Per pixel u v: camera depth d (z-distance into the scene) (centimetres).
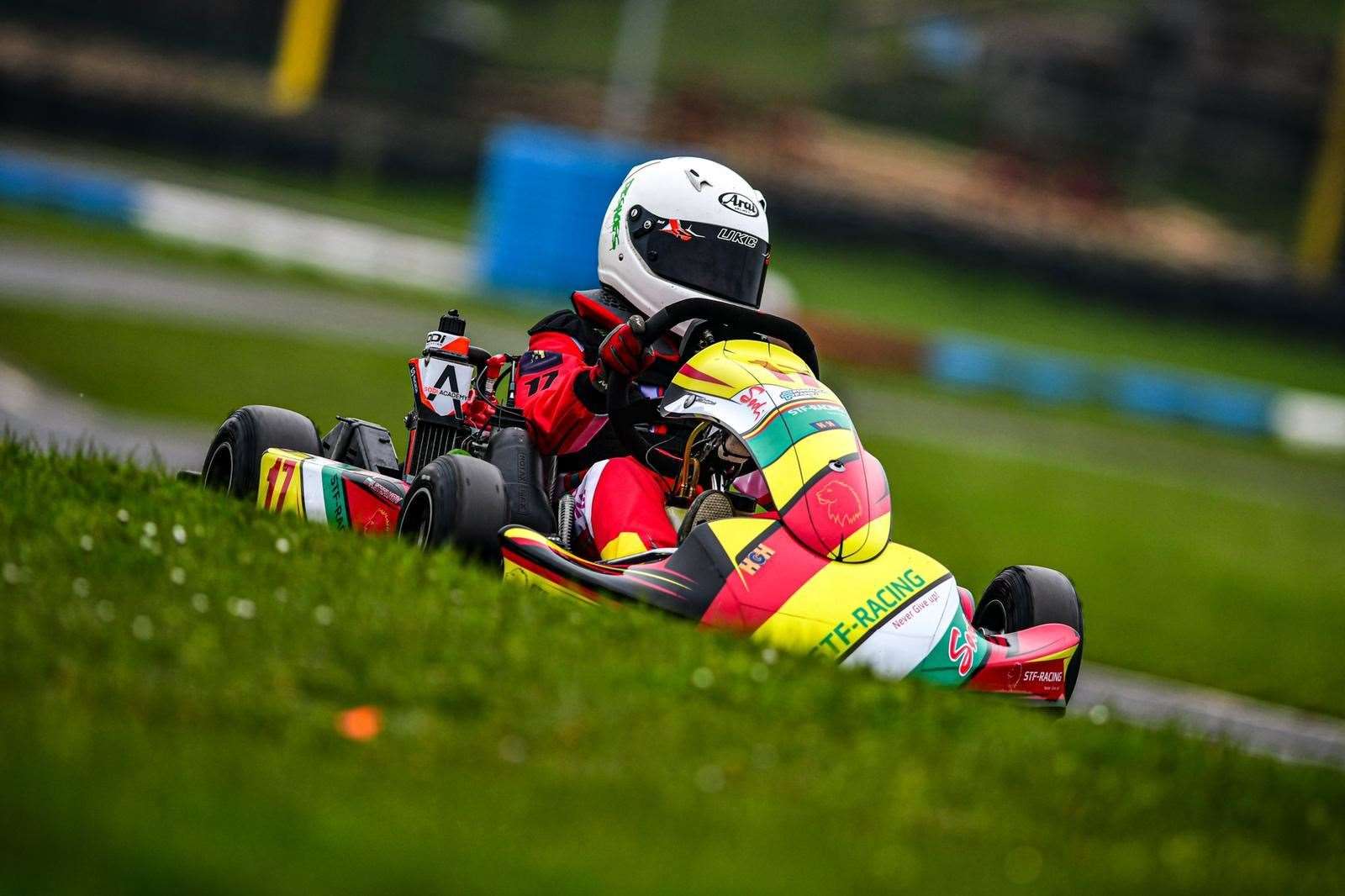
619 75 16650
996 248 16575
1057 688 1873
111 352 6347
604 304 2278
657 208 2222
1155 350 14775
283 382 6334
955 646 1803
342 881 964
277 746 1205
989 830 1259
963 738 1477
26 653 1298
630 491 1994
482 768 1220
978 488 6750
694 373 2038
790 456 1902
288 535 1836
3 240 8856
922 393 10488
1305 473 10250
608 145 11081
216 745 1177
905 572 1856
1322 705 3788
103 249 9400
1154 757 1548
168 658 1360
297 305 8712
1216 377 13750
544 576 1788
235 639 1415
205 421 5466
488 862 1034
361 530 2148
